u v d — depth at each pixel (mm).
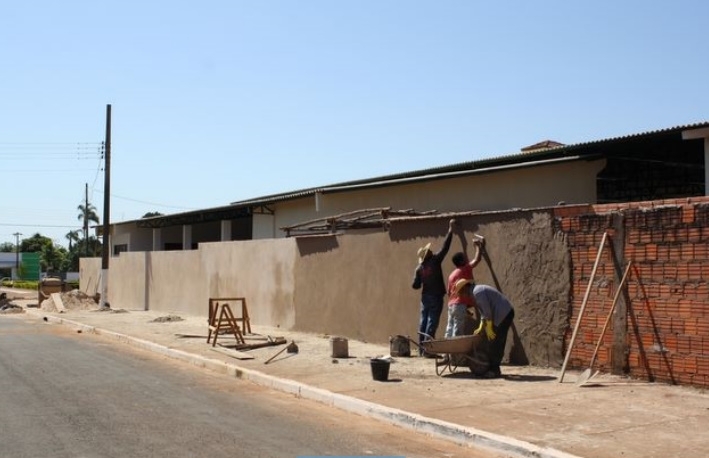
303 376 11594
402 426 8477
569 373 10977
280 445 7586
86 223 70125
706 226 9367
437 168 20844
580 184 17656
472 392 9828
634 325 10195
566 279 11180
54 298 33062
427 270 13102
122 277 32781
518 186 18906
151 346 16547
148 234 43094
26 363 14039
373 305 15500
